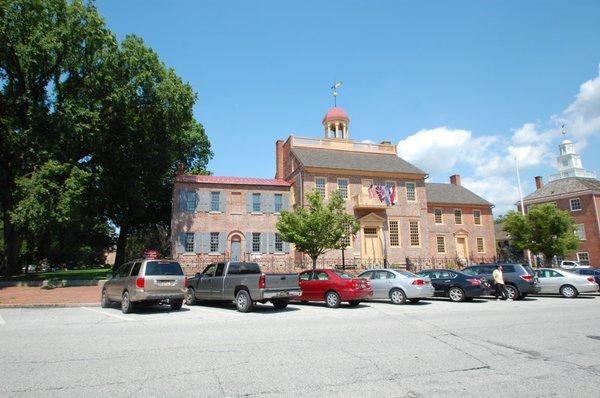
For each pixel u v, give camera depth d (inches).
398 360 293.6
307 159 1504.7
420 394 220.5
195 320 502.9
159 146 1382.9
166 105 1280.8
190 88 1344.7
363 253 1476.4
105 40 1156.5
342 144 1675.7
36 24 1063.0
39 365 278.2
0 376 252.5
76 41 1126.4
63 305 669.3
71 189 1023.6
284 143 1710.1
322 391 225.1
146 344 347.9
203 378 248.5
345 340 366.6
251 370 266.4
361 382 241.3
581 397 215.3
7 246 1192.8
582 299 820.0
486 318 516.7
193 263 1294.3
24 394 219.6
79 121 1102.4
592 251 1921.8
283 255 1397.6
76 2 1114.1
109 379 246.7
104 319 511.8
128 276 593.3
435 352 319.3
